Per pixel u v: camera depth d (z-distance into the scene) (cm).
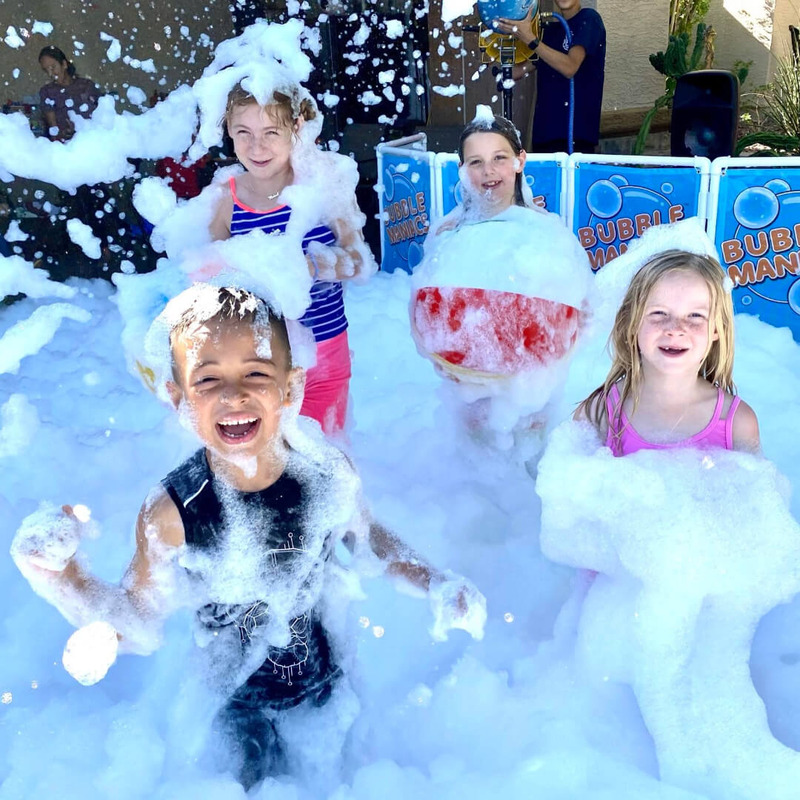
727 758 170
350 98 597
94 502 283
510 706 192
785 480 211
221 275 162
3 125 310
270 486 161
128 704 191
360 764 178
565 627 213
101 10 617
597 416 223
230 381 148
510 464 286
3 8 589
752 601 198
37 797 170
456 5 426
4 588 242
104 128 326
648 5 734
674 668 186
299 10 584
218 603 163
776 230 413
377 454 303
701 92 480
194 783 167
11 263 267
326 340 263
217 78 249
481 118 264
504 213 266
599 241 461
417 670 206
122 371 405
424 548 248
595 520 208
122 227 576
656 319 201
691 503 197
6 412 328
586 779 170
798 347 411
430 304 261
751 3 756
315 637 170
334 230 264
